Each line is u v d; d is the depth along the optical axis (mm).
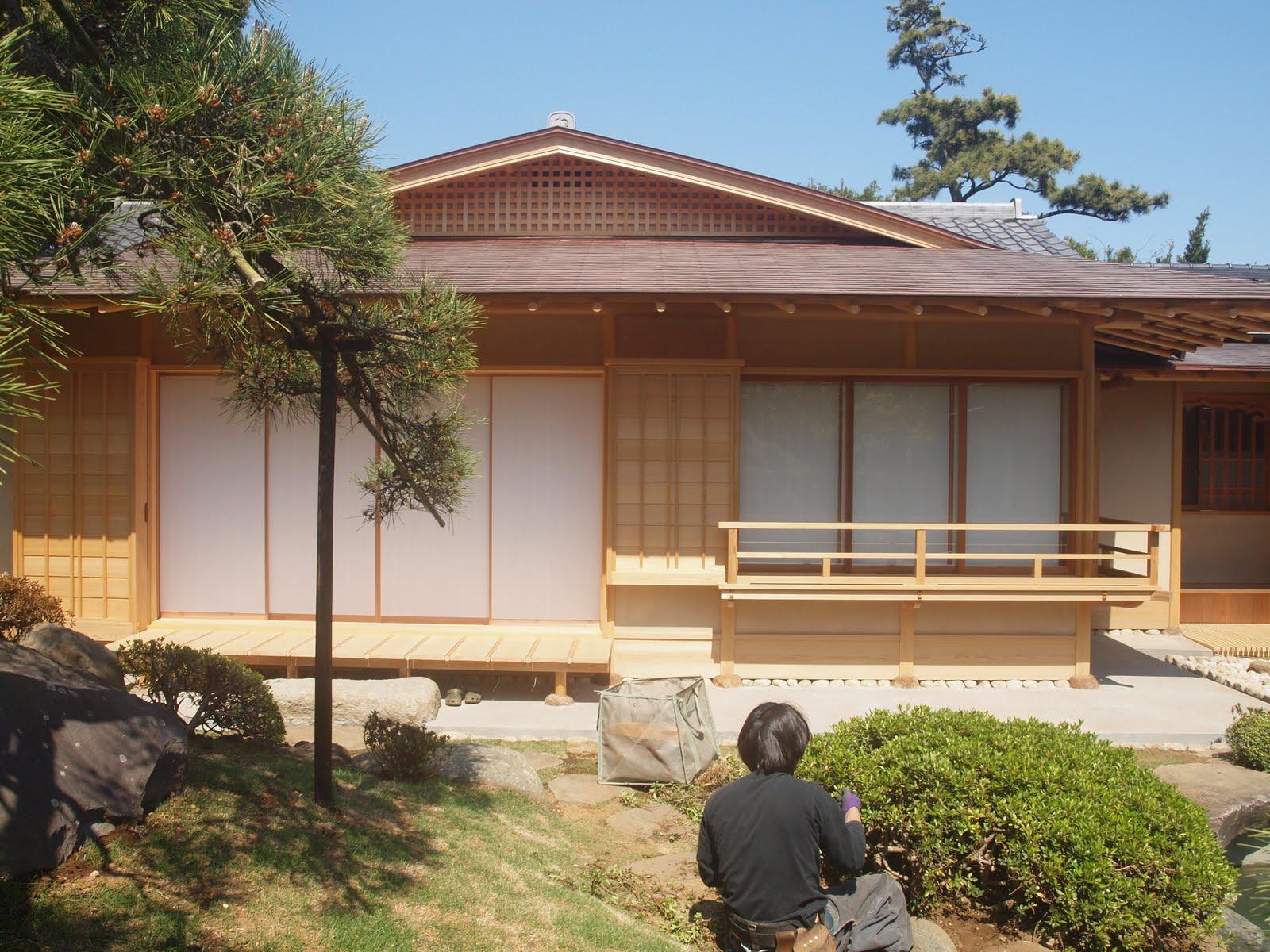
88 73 3295
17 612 5609
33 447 8250
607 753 5789
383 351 4160
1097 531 8172
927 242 9734
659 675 8094
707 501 7996
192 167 3182
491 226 10062
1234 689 8172
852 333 8297
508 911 3680
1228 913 4387
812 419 8422
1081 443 8305
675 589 8109
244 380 4547
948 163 31000
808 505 8414
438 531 8328
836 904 3541
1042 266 8539
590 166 10031
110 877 3141
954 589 7844
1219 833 5301
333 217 3482
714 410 7996
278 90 3393
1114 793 4113
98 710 3566
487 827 4578
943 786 4172
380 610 8359
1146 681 8414
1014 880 4129
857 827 3336
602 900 4148
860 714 7227
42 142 2350
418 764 5094
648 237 10039
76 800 3256
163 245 3152
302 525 8414
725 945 3346
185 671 4879
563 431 8250
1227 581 11266
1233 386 11156
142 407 8219
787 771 3365
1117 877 3770
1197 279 7762
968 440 8438
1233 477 11352
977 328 8320
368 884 3600
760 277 7684
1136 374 10086
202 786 3980
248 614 8438
